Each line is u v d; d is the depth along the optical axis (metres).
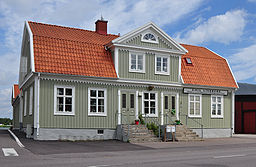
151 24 26.58
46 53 22.97
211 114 29.95
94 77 23.84
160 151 16.84
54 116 22.50
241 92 39.72
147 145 20.36
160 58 27.33
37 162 11.80
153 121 26.50
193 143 22.62
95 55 25.05
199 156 14.40
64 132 22.78
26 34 28.09
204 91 29.50
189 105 28.61
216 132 30.06
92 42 26.19
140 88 26.20
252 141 25.20
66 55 23.72
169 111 27.45
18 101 36.44
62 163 11.58
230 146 20.52
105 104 24.55
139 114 25.91
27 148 16.61
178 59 28.25
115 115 24.92
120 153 15.62
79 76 23.30
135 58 26.16
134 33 25.83
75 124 23.23
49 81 22.52
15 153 14.45
